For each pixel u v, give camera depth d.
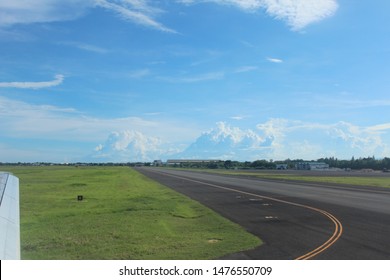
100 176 85.62
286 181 70.38
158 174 105.25
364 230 19.14
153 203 32.88
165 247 15.82
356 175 112.00
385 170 186.38
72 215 25.55
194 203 33.09
